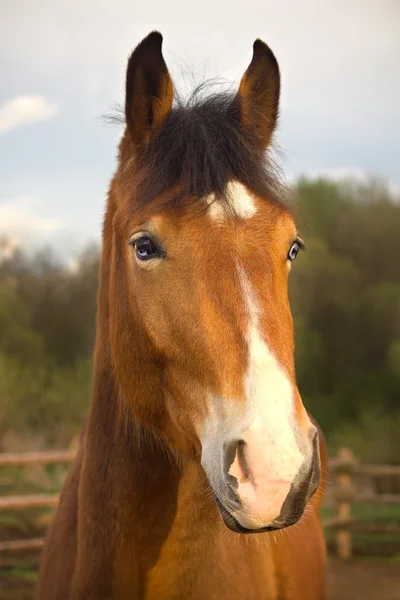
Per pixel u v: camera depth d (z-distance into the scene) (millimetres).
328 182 23953
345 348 21562
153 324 1864
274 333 1677
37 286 18797
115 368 2100
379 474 7062
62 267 19109
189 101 2098
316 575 2900
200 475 2051
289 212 1934
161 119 2014
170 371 1884
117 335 2061
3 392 11641
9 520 6051
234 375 1653
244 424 1589
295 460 1524
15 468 7742
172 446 2021
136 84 2010
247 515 1537
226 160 1855
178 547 2061
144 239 1838
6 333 15883
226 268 1734
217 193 1794
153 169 1900
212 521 2082
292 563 2672
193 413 1812
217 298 1722
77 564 2107
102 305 2270
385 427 14867
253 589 2246
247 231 1776
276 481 1510
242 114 2018
